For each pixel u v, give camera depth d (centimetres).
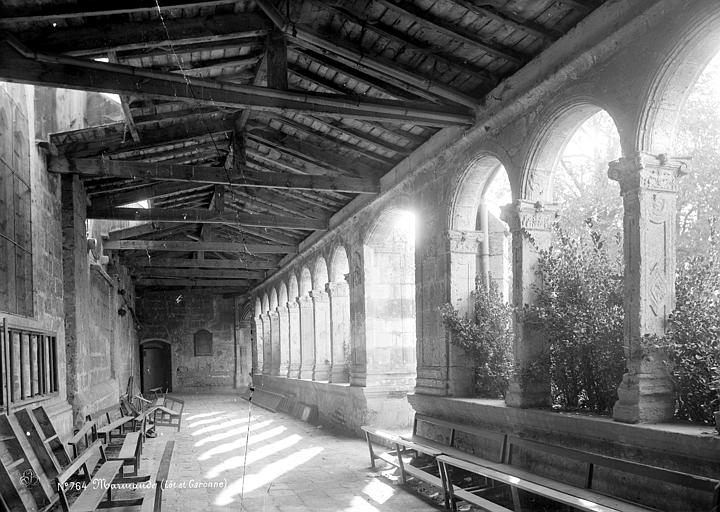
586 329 661
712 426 532
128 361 2433
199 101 752
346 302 1596
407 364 1328
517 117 767
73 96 1234
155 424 1537
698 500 493
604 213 1223
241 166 1174
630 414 560
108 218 1389
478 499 642
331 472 958
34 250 880
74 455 888
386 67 787
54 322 1013
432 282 995
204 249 1850
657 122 572
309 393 1794
